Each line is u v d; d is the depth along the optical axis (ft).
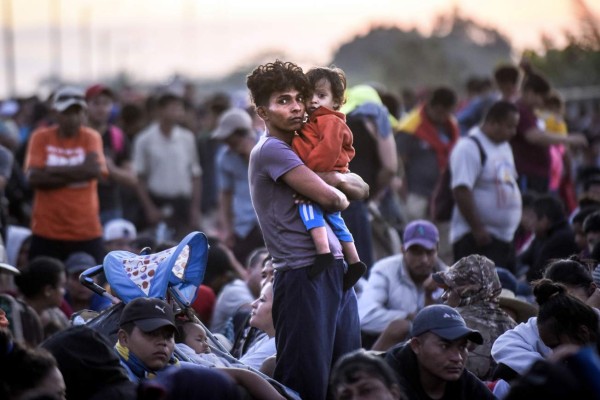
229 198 57.93
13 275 42.11
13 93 201.05
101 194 59.72
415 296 39.88
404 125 61.26
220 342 34.04
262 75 27.91
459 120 69.97
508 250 47.52
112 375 25.64
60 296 40.88
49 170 49.73
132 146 70.85
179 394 22.66
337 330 28.60
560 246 44.29
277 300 28.04
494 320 33.04
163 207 66.13
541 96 53.31
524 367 30.09
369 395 23.27
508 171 47.32
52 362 23.50
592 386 18.52
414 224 39.83
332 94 30.09
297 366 27.61
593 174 69.62
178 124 72.18
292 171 27.53
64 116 49.83
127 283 29.78
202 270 30.73
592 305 32.40
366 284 41.22
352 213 43.42
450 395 28.32
